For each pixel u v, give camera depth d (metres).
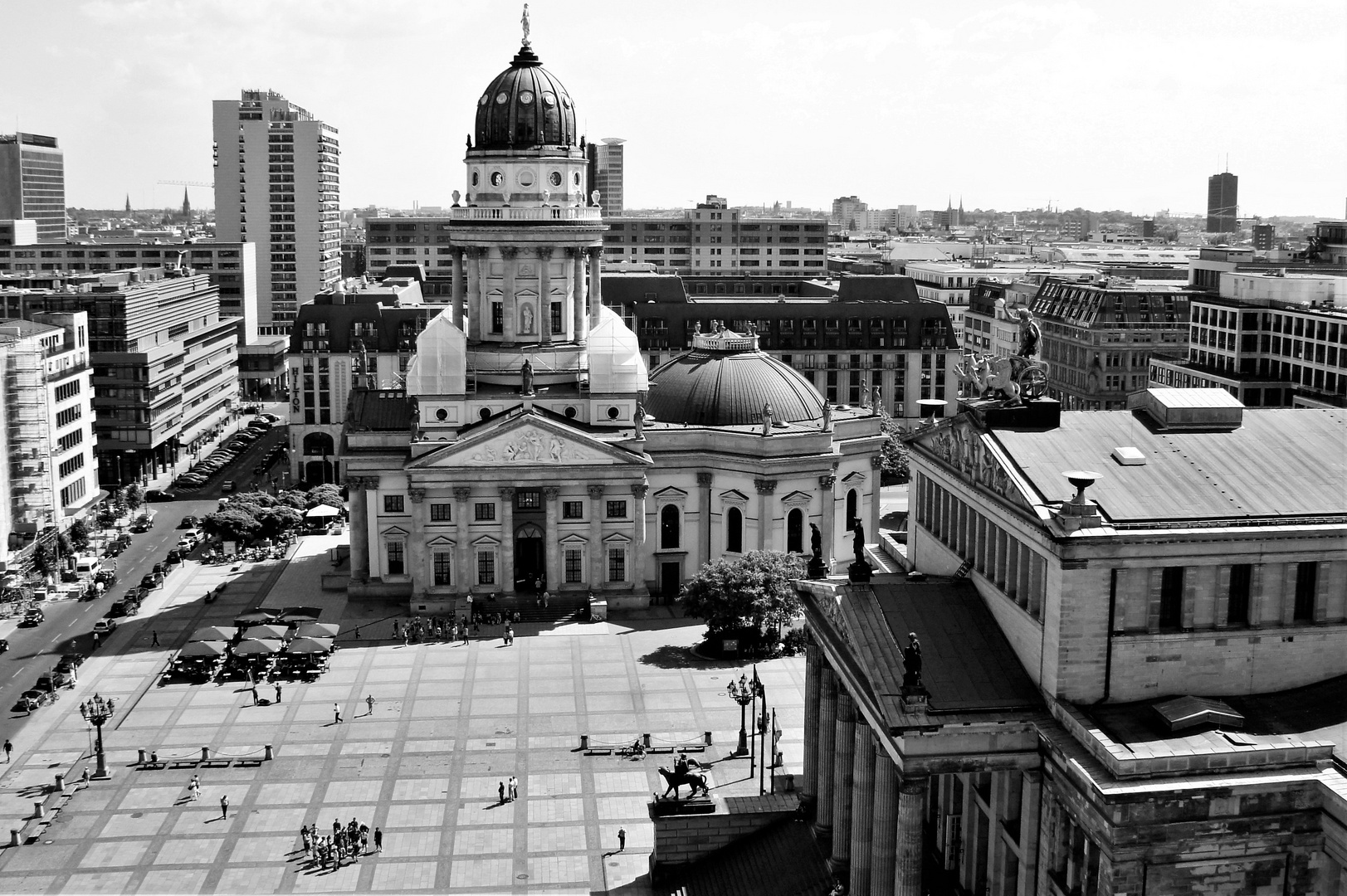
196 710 156.38
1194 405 91.50
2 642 178.75
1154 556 79.44
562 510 196.25
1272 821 73.25
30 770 139.75
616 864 118.38
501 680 165.88
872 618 89.38
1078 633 79.81
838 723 95.44
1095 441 89.88
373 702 158.38
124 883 115.88
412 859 120.00
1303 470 86.69
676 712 154.25
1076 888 77.75
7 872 117.56
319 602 199.50
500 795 131.62
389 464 197.75
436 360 196.88
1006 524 86.62
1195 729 77.06
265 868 118.56
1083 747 77.50
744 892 104.19
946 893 93.25
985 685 83.81
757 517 197.88
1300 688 82.44
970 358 95.44
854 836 90.56
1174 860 72.88
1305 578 82.31
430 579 194.75
